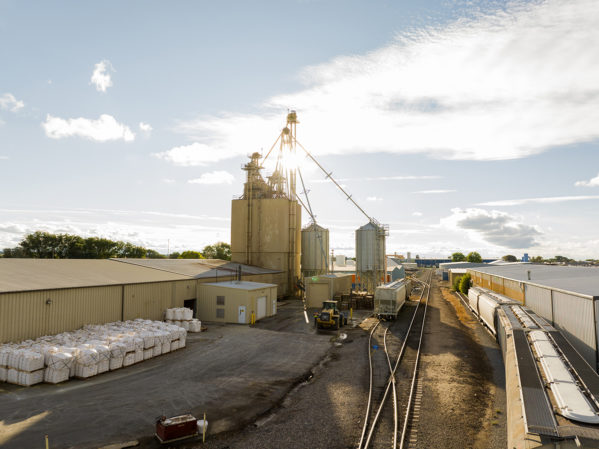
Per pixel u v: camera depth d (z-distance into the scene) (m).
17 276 24.08
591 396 10.46
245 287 35.19
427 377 19.36
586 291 19.64
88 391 16.80
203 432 12.73
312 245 65.94
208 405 15.64
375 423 14.01
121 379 18.52
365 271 59.28
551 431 8.64
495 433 13.47
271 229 60.88
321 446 12.43
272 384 18.28
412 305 48.84
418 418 14.51
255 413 14.95
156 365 20.95
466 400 16.30
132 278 30.53
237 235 62.47
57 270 28.41
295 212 62.25
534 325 20.20
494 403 16.38
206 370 20.25
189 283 35.25
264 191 63.75
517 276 32.75
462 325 34.75
